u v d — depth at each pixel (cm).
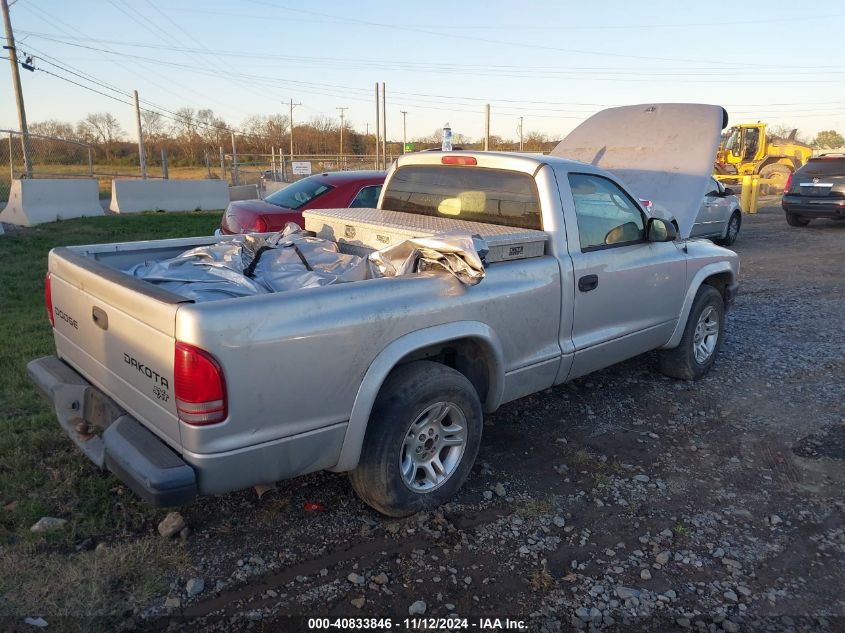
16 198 1480
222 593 298
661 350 570
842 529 361
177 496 271
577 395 542
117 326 313
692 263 540
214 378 269
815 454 447
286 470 303
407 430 338
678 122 689
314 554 327
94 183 1736
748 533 356
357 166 4191
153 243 434
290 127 6209
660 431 479
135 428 304
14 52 2308
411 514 356
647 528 359
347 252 458
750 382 579
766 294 930
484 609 294
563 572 320
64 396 352
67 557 314
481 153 457
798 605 302
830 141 5669
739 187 3061
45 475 383
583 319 442
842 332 733
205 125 4906
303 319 293
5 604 282
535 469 420
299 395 296
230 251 417
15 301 761
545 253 419
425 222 444
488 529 353
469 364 391
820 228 1686
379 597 299
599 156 731
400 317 327
